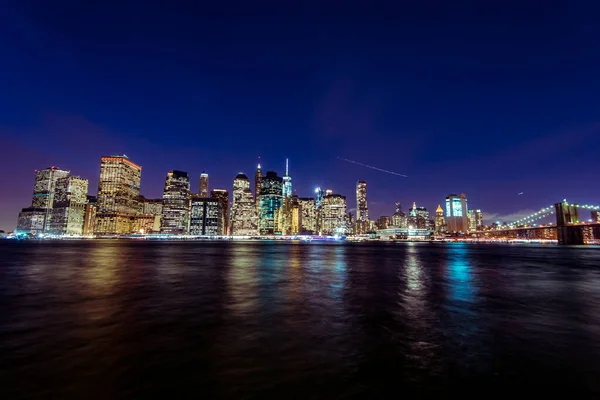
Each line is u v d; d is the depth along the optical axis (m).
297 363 9.48
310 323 13.88
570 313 16.14
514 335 12.30
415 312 16.14
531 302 19.05
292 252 98.25
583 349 10.81
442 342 11.42
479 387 8.14
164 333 12.32
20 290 22.39
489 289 24.30
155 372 8.84
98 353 10.22
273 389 7.93
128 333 12.31
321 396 7.62
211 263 48.78
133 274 32.69
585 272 38.94
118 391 7.80
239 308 16.86
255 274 33.72
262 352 10.35
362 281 28.50
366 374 8.79
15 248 116.81
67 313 15.54
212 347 10.81
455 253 100.44
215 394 7.69
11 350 10.43
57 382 8.24
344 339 11.69
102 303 18.00
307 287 24.55
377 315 15.43
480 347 10.94
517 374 8.88
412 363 9.53
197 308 16.80
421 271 38.75
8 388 7.91
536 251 120.88
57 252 85.00
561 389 8.07
